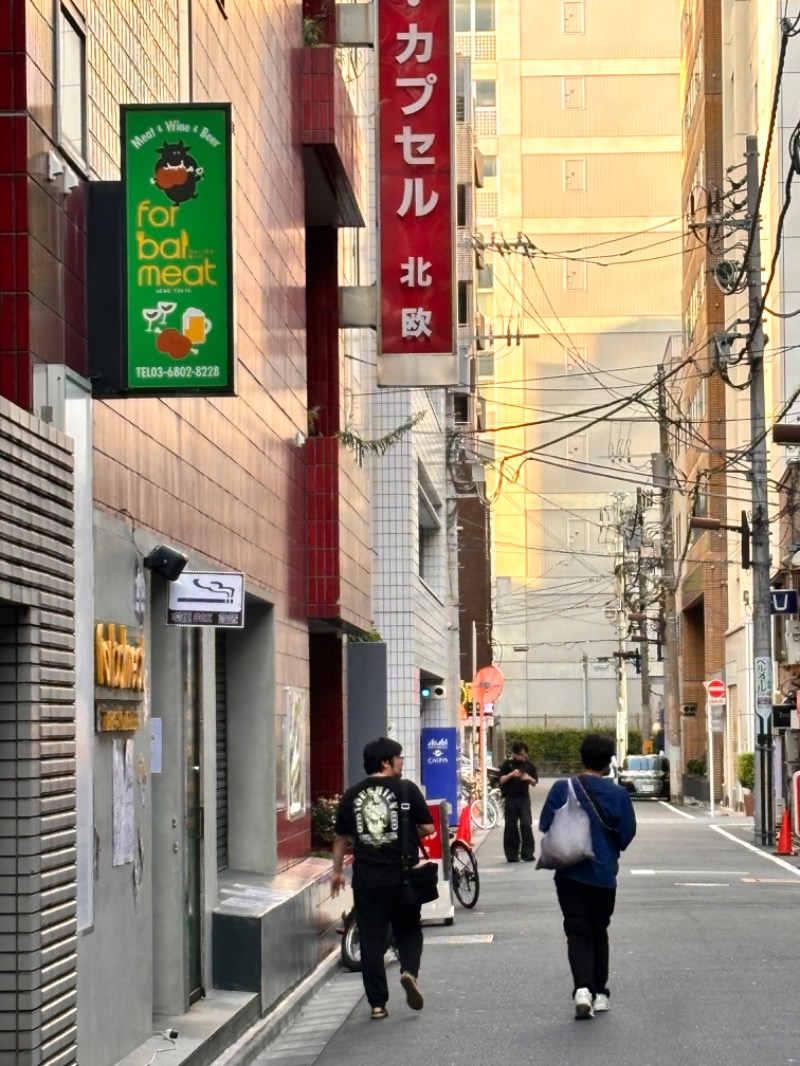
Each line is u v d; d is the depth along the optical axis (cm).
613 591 10394
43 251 866
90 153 984
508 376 10481
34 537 785
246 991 1280
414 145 1898
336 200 2131
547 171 10638
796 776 3194
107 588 982
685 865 2891
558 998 1359
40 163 866
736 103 5756
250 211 1549
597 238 10581
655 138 10625
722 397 6241
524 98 10662
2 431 736
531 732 10131
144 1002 1059
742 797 5472
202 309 953
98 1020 933
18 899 766
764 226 4962
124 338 950
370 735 2533
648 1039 1146
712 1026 1194
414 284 1900
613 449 10431
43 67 879
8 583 741
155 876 1166
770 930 1805
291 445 1833
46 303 870
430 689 4369
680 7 7962
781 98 4831
